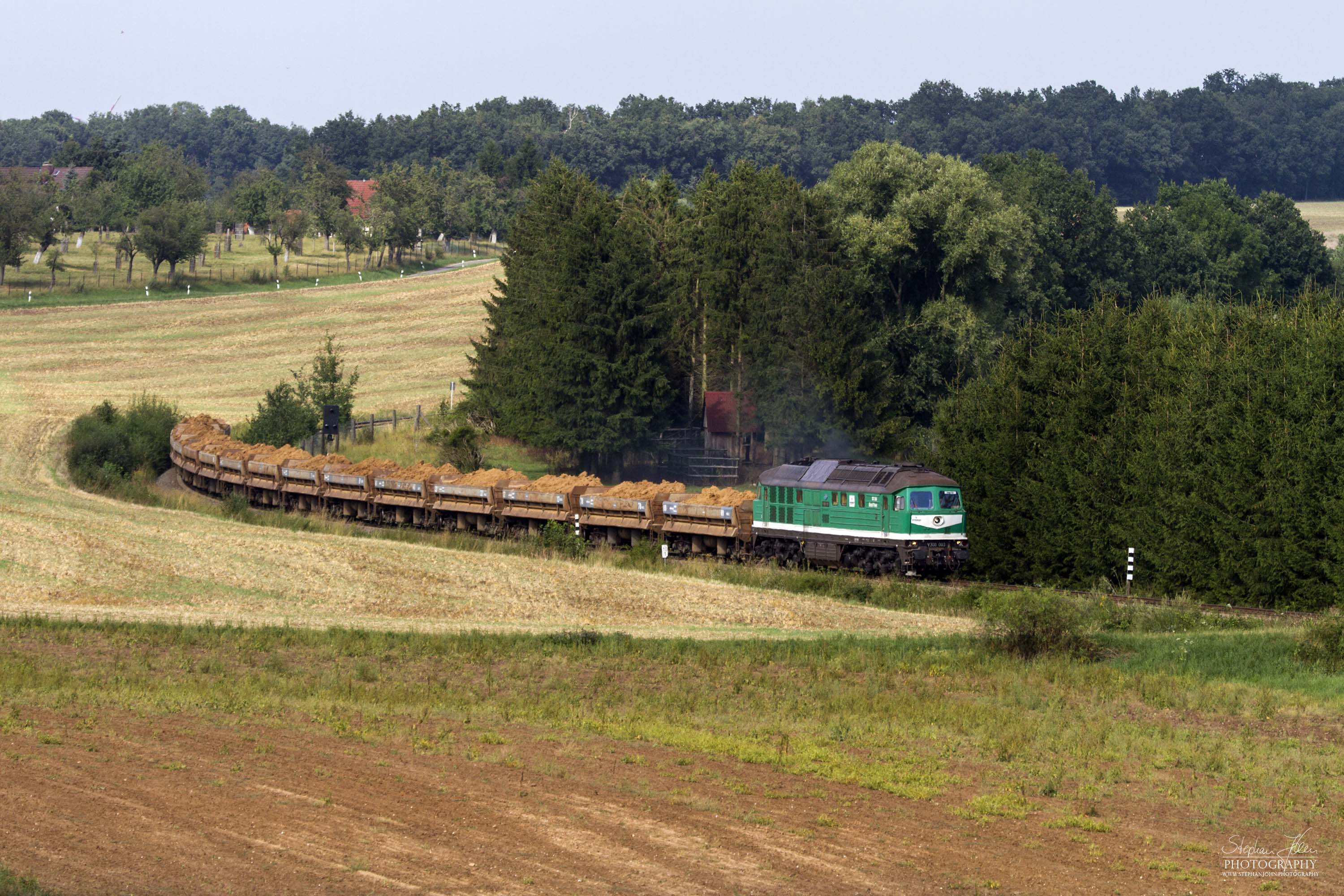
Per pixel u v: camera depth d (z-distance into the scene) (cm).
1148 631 5178
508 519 8006
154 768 2725
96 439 10256
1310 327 6156
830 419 10269
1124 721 3609
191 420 11019
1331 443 5741
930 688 4041
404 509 8462
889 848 2420
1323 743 3378
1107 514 6681
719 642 4647
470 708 3547
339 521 8488
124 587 5541
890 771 2988
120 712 3269
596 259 10688
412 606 5409
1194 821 2683
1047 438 7075
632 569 6619
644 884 2155
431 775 2783
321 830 2361
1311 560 5731
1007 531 7125
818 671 4212
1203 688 3991
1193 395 6419
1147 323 7081
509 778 2788
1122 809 2759
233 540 6819
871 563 6397
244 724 3200
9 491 8606
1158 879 2305
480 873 2173
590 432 10306
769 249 10900
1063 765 3098
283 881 2089
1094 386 6900
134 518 7662
